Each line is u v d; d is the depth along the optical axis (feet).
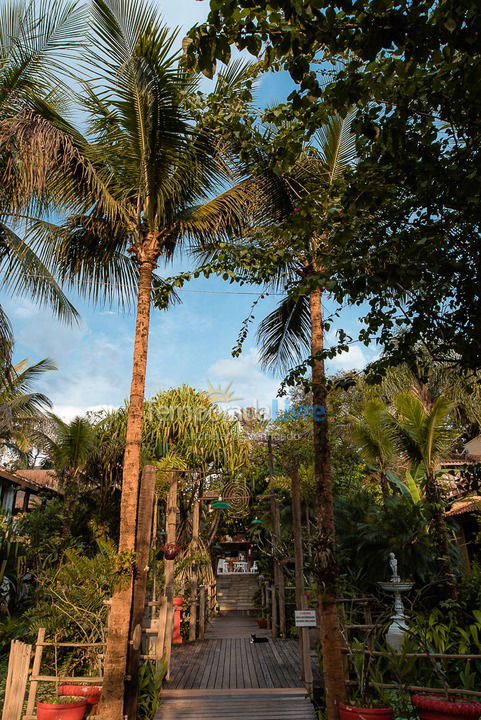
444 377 29.91
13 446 73.10
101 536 40.32
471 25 8.25
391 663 17.02
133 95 20.04
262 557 46.50
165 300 18.84
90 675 23.47
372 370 14.53
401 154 11.25
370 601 25.86
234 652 32.27
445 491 33.04
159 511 44.62
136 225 22.98
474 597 26.55
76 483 43.73
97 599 24.67
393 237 12.20
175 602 36.35
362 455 39.50
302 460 46.98
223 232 25.38
